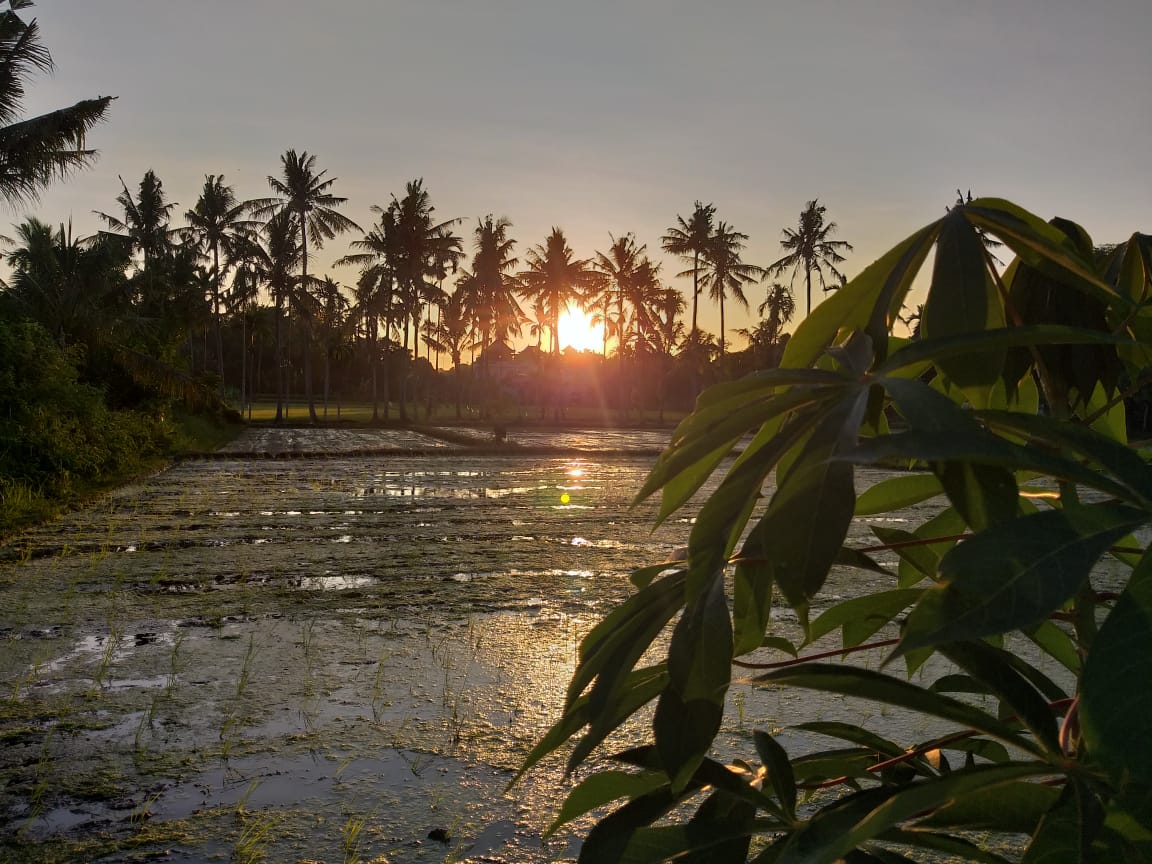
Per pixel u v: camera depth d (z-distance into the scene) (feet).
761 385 2.23
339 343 163.43
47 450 44.29
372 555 27.07
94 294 73.51
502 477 57.98
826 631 3.15
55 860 8.61
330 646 16.52
